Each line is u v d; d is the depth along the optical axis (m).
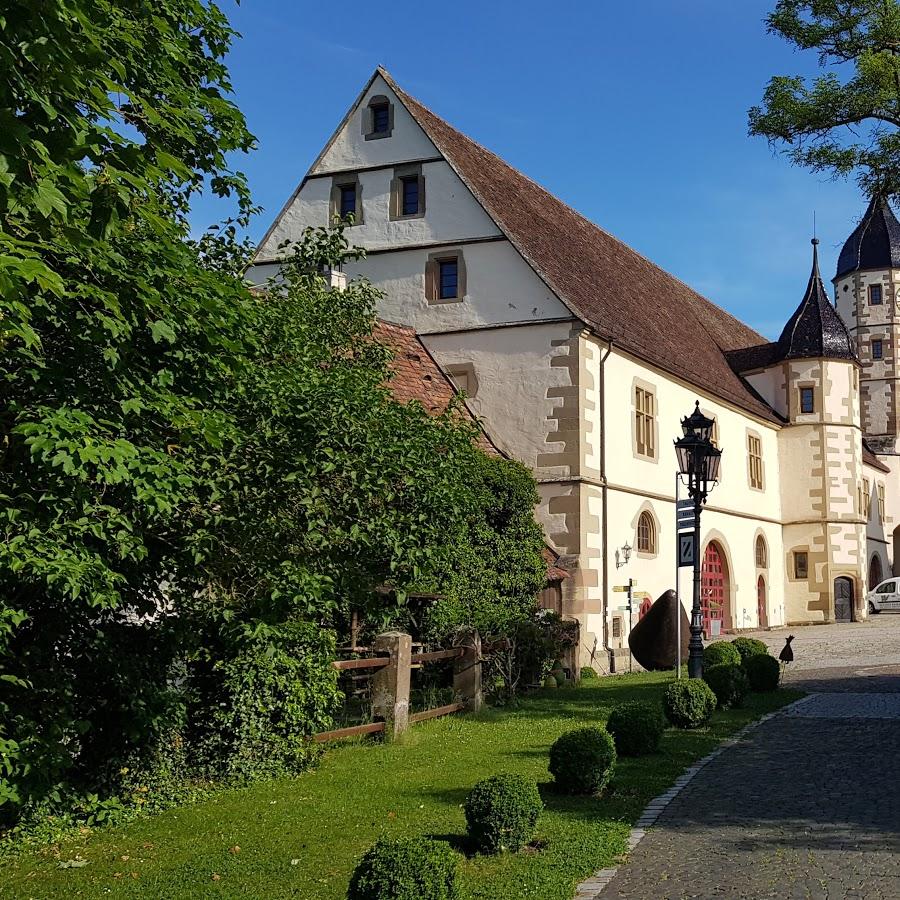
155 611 9.48
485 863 7.22
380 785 9.79
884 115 15.39
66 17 5.40
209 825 8.46
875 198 15.80
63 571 6.80
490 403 22.50
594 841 7.64
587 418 21.97
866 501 47.91
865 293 52.94
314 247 15.16
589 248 29.28
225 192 9.05
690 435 16.09
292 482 9.57
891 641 26.36
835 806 8.64
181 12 8.48
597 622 21.70
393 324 23.08
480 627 15.42
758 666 16.61
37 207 5.42
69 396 7.16
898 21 14.77
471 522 15.47
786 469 36.44
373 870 5.89
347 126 24.89
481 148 28.03
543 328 22.22
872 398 52.72
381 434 10.88
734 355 37.72
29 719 8.13
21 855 7.79
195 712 9.99
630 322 26.06
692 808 8.73
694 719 13.08
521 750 11.59
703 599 29.12
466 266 23.19
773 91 15.53
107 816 8.62
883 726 12.79
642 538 24.50
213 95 8.59
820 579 35.72
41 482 7.23
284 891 6.73
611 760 9.39
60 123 5.80
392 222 24.05
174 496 7.54
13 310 5.60
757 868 6.96
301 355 10.74
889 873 6.75
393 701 12.27
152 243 7.48
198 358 8.00
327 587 9.57
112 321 6.85
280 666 10.28
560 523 21.53
